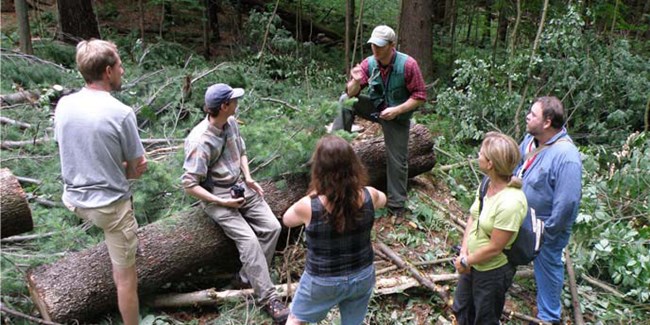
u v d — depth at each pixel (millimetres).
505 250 2705
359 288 2465
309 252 2418
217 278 3566
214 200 3119
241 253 3166
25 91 5504
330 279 2385
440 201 4863
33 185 4066
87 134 2395
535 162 3172
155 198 3781
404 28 7934
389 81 3857
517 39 7738
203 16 8977
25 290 3146
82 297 2938
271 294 3143
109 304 3068
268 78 7547
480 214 2701
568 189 2977
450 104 6340
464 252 2889
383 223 4309
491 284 2746
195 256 3303
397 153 4172
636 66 7105
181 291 3469
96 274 3006
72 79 6020
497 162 2543
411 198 4664
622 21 7582
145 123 5453
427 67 7949
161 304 3236
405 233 4195
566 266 3832
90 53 2383
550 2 7383
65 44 7398
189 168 3092
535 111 3098
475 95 6102
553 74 6141
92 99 2430
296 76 7906
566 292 3699
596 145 6207
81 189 2471
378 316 3332
